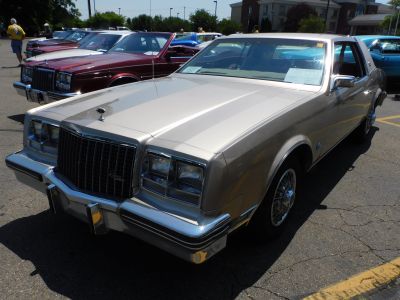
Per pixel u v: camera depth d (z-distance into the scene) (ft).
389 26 173.37
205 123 8.59
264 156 8.68
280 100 10.51
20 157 10.34
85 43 31.60
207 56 14.57
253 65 13.21
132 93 10.98
